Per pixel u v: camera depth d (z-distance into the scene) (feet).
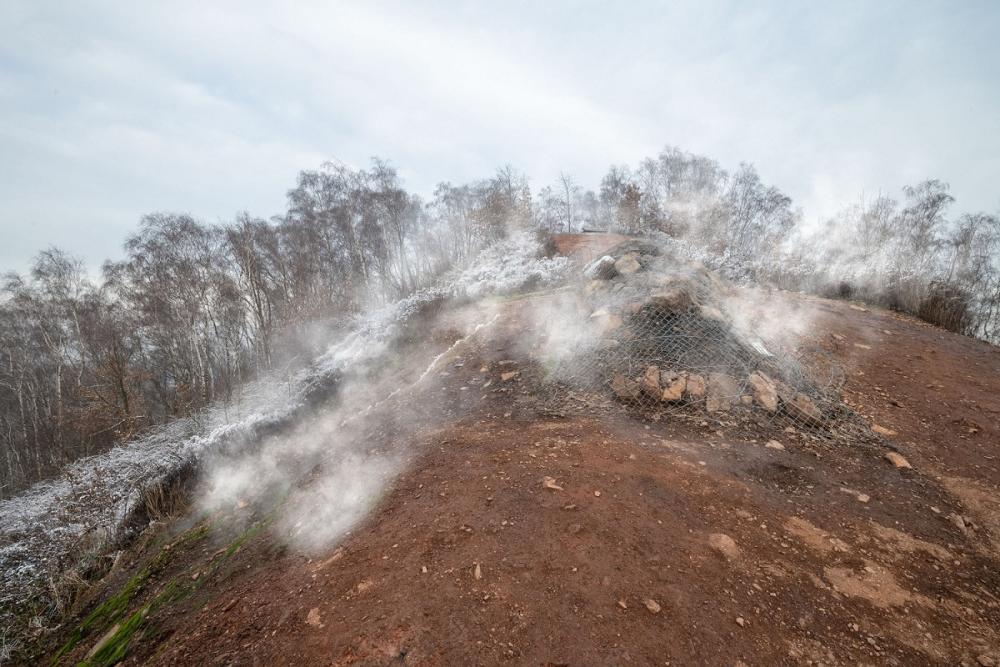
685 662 6.40
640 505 9.80
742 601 7.48
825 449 12.66
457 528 9.39
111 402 39.78
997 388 17.08
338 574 8.75
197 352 52.26
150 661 8.13
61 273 55.01
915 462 12.34
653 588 7.66
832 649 6.71
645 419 13.99
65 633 12.13
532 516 9.52
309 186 68.39
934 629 7.16
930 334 23.24
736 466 11.56
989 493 11.00
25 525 19.30
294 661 6.89
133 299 53.83
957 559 8.82
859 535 9.32
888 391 16.62
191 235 54.49
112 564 15.28
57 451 44.27
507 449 12.73
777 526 9.44
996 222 37.45
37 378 53.78
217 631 8.25
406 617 7.27
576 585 7.72
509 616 7.16
